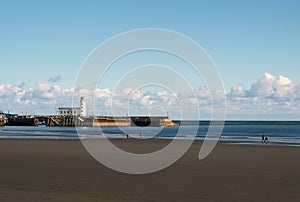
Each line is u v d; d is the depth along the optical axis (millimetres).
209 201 9867
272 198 10219
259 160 19562
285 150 26031
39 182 12594
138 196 10414
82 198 10125
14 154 22484
